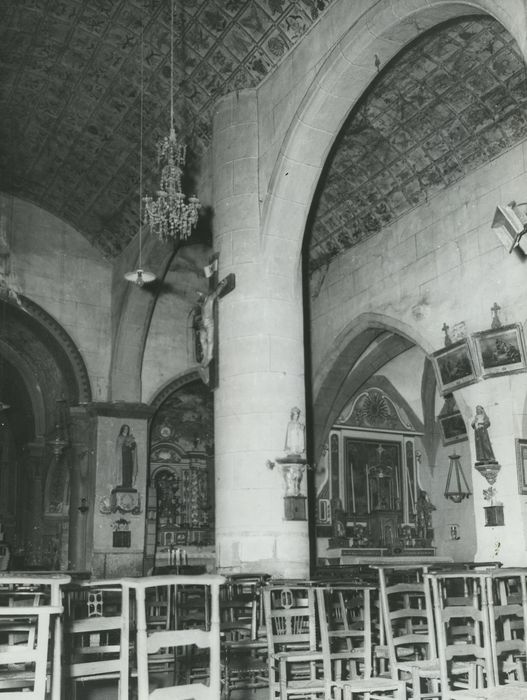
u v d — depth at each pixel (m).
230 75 15.85
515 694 5.99
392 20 12.37
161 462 24.92
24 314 22.66
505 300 14.76
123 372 22.69
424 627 9.40
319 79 13.58
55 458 25.11
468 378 15.12
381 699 7.16
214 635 5.82
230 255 14.68
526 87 14.02
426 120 15.78
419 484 25.53
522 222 11.94
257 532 13.12
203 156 17.56
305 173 14.40
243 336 14.07
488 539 14.40
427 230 17.00
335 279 20.14
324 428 21.38
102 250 23.83
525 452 14.17
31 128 20.66
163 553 23.69
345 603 9.56
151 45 16.56
